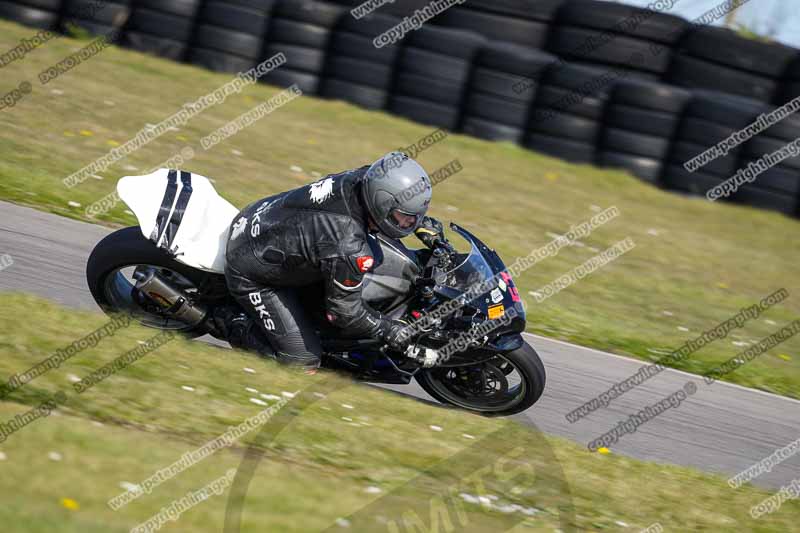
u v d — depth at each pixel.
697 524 15.82
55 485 11.95
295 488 13.38
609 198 42.12
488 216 36.78
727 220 42.44
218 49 47.44
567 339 26.39
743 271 36.97
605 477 17.03
